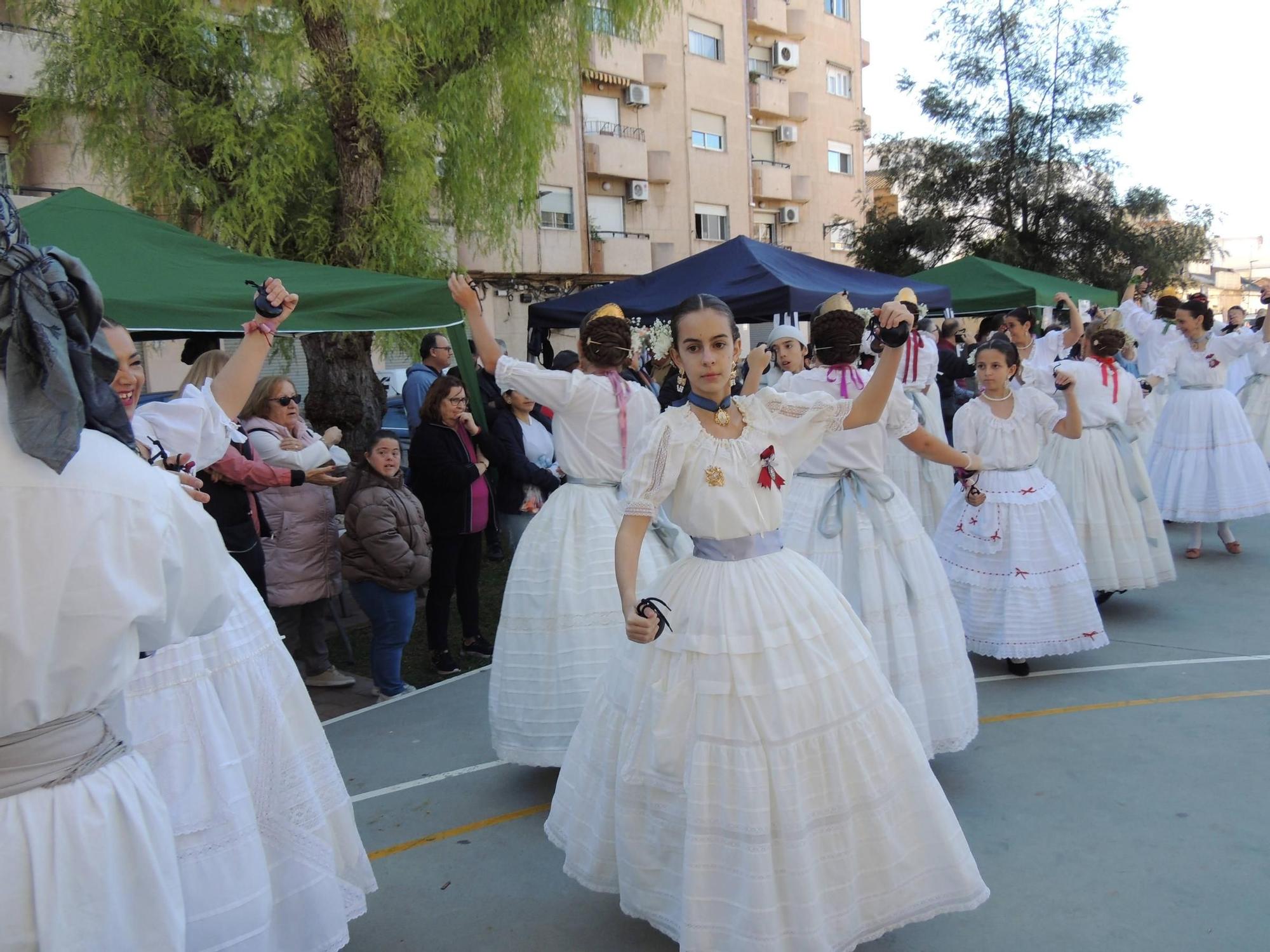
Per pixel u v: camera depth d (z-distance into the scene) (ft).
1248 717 13.96
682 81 76.38
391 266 27.73
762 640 7.77
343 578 17.08
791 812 7.39
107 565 5.06
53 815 5.08
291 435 16.44
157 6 25.86
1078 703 14.89
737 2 80.64
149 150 26.99
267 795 7.80
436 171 29.27
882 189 79.82
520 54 30.32
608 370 13.19
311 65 26.43
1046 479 16.38
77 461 5.08
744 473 8.23
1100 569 18.89
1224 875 9.80
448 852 11.14
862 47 96.99
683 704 7.88
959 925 9.12
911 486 20.81
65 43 27.27
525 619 12.61
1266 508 23.27
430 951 9.19
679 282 24.32
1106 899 9.48
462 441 18.51
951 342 32.17
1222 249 64.49
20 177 33.76
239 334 18.22
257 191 26.00
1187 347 23.94
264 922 7.34
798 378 13.41
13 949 4.92
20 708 4.93
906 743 8.07
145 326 13.96
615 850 8.43
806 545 12.21
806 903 7.30
